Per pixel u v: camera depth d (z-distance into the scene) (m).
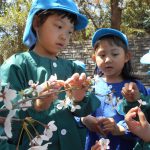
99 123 1.08
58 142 0.97
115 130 1.08
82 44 5.21
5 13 4.35
